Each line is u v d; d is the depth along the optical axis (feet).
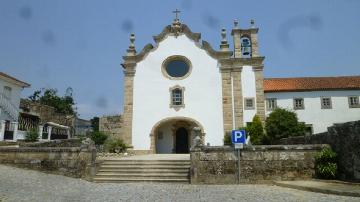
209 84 95.45
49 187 42.04
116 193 39.52
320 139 53.72
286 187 44.80
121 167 57.16
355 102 118.73
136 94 96.68
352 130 44.04
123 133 94.68
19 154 55.06
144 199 35.01
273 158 50.72
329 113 118.62
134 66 98.22
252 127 87.51
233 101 93.97
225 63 95.96
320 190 38.29
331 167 47.24
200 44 97.71
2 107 92.63
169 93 95.91
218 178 50.70
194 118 94.02
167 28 99.35
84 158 53.78
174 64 98.27
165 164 58.18
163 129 98.12
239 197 36.17
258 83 94.68
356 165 42.91
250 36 100.53
